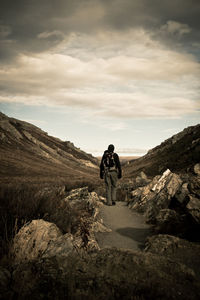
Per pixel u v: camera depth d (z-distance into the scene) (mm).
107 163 7527
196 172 8148
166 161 43938
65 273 2098
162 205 6047
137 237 4492
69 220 4566
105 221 5691
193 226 4082
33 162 100188
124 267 2258
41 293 1786
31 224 3377
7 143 122438
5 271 2068
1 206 4430
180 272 2258
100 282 1985
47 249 2801
